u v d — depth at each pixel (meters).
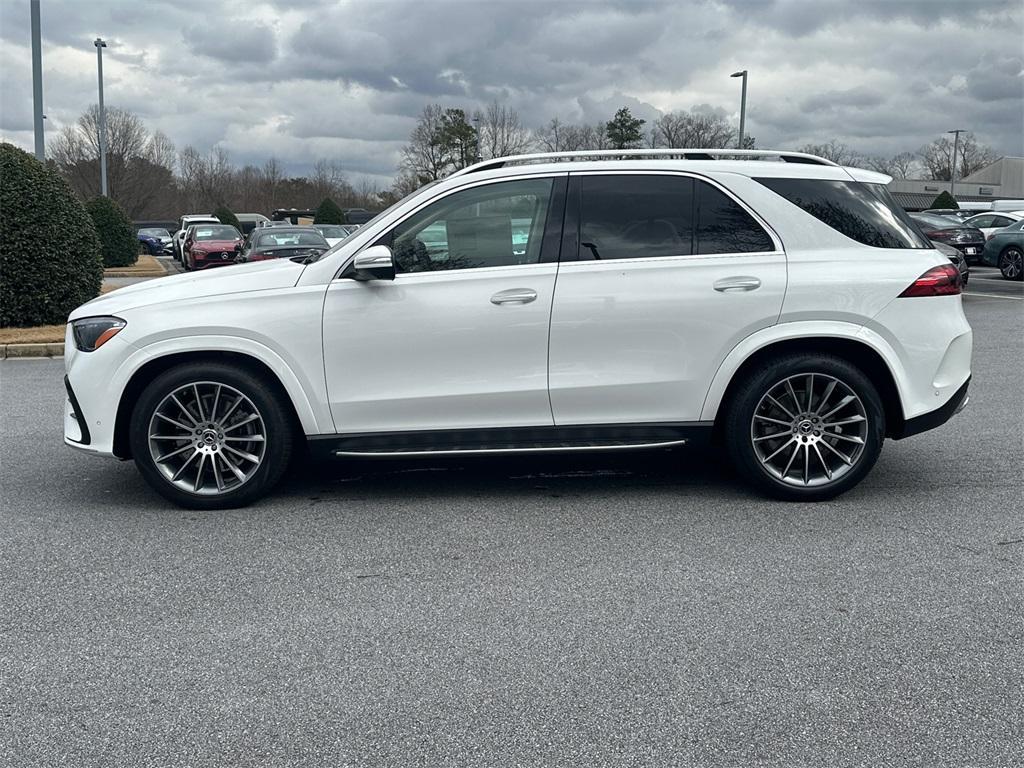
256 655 3.50
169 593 4.09
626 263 5.03
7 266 12.72
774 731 2.95
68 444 5.29
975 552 4.48
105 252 29.80
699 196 5.11
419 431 5.11
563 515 5.10
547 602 3.95
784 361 5.09
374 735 2.96
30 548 4.66
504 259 5.06
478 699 3.16
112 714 3.10
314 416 5.09
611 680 3.28
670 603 3.92
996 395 8.32
